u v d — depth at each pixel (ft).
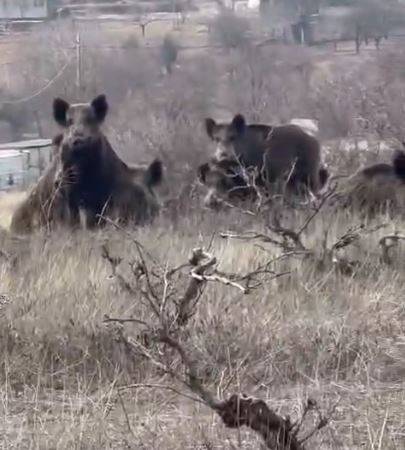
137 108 170.09
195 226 75.15
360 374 38.27
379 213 77.66
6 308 43.47
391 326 44.21
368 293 48.52
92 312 42.96
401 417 33.47
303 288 48.42
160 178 87.25
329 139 152.05
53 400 35.86
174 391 34.50
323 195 73.51
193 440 31.73
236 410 29.76
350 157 115.55
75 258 54.03
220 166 93.30
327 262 52.90
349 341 41.29
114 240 61.98
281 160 96.27
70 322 41.63
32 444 31.32
